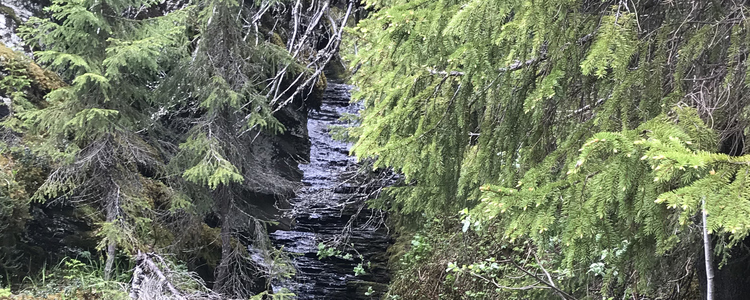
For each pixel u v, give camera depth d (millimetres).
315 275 8727
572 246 1894
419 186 3467
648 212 1828
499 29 2088
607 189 1711
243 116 6219
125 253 5004
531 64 2344
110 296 3963
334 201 9938
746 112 2135
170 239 5688
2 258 4465
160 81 5566
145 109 5340
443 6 2189
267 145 10141
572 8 2225
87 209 5434
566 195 1790
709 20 2293
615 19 2027
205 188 5766
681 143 1620
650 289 3186
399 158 2457
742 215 1254
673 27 2305
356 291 8453
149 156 5520
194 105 6188
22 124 4812
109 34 4766
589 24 2266
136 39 4840
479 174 2639
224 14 5469
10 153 4996
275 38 9484
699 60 2369
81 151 4797
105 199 4988
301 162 11758
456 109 2420
